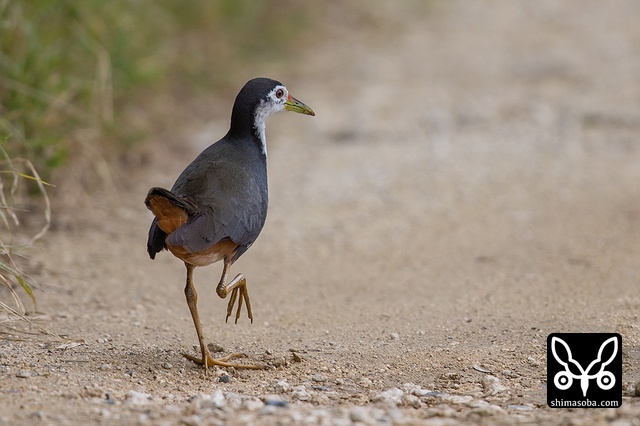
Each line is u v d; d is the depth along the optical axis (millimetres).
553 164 16109
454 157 16672
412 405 7508
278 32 23188
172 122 17938
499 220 13719
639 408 7191
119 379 8008
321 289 11367
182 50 19891
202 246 8000
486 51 23859
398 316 10234
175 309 10641
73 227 13242
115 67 15648
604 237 12781
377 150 17203
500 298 10680
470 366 8633
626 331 9289
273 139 18031
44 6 14125
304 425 6734
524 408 7449
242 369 8555
